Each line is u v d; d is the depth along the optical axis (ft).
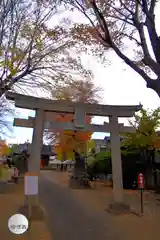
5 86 48.85
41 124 40.91
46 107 41.47
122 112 45.44
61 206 47.21
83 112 43.45
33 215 36.42
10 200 49.42
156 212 43.42
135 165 74.59
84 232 32.40
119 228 34.32
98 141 136.67
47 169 174.29
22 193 58.44
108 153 86.74
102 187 74.95
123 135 74.49
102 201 52.85
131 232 32.58
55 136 105.91
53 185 77.25
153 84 32.32
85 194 61.46
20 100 40.27
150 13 32.32
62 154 146.51
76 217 39.60
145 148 72.84
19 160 76.84
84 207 46.85
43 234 30.48
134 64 33.81
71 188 71.97
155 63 32.30
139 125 70.03
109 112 45.06
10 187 61.62
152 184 70.79
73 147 91.40
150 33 32.63
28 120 40.73
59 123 42.22
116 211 42.47
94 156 101.40
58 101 42.24
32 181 33.19
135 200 54.34
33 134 40.32
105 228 34.30
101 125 44.68
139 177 44.11
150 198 56.75
